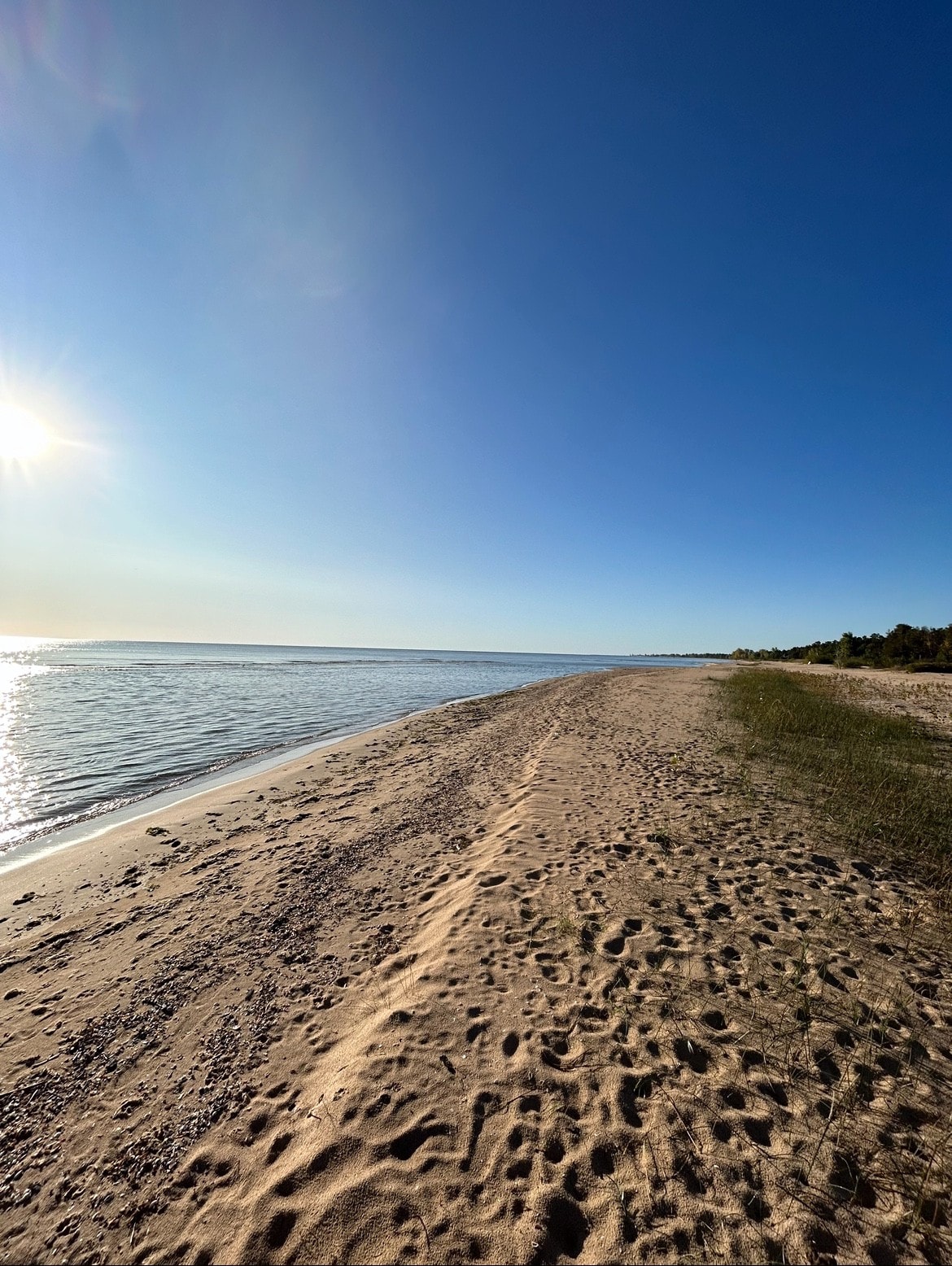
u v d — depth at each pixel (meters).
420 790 9.51
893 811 7.00
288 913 5.26
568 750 11.29
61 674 42.91
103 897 6.11
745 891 4.99
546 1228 2.21
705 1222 2.21
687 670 54.19
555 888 5.10
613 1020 3.37
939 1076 2.91
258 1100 3.04
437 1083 2.94
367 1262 2.14
